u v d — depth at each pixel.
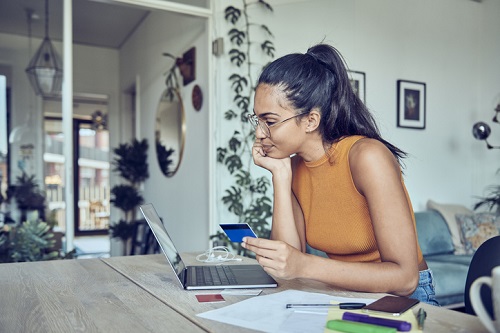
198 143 3.68
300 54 1.08
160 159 4.69
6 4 3.64
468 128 4.67
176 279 1.14
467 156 4.65
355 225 1.08
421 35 4.38
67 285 1.08
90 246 6.64
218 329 0.72
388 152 1.00
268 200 3.41
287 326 0.72
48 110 3.53
